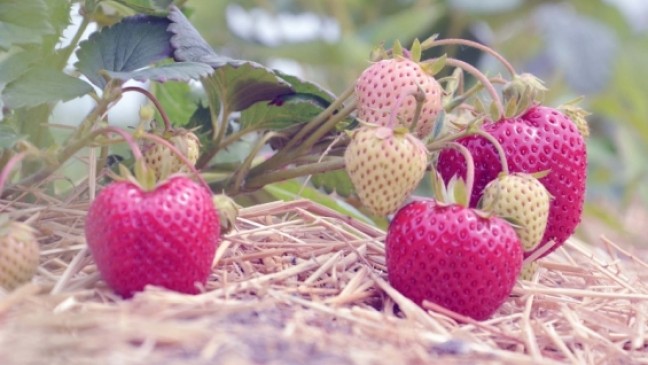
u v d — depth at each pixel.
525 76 0.43
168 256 0.37
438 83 0.42
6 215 0.39
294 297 0.39
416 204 0.40
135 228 0.37
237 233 0.44
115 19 0.50
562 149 0.42
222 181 0.49
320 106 0.47
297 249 0.44
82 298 0.38
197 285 0.38
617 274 0.48
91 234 0.38
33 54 0.43
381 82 0.41
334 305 0.39
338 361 0.34
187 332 0.34
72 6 0.48
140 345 0.34
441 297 0.39
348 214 0.53
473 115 0.45
